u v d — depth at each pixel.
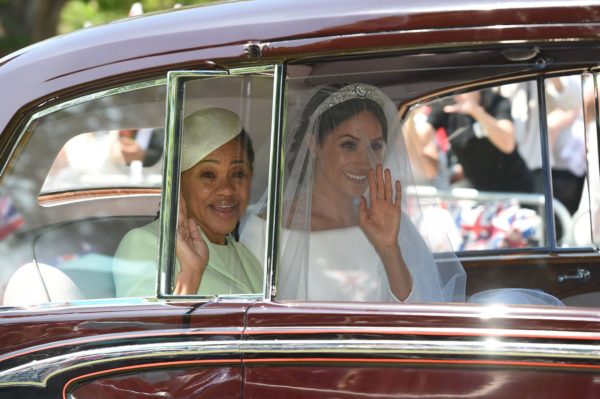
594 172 3.97
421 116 4.13
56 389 2.71
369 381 2.61
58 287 3.03
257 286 2.87
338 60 2.82
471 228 5.01
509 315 2.60
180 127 2.79
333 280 3.01
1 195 3.03
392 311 2.63
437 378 2.59
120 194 3.37
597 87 3.82
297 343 2.63
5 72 2.97
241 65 2.79
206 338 2.67
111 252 3.18
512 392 2.57
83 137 3.39
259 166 2.87
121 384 2.69
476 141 4.85
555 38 2.69
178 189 2.79
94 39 2.93
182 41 2.83
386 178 3.17
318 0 2.82
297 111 2.96
